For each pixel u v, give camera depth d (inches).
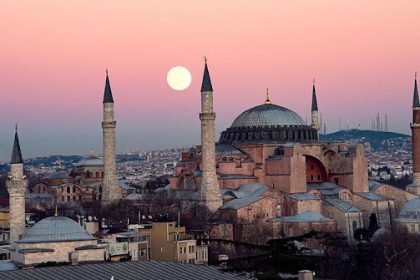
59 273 5782.5
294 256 7298.2
